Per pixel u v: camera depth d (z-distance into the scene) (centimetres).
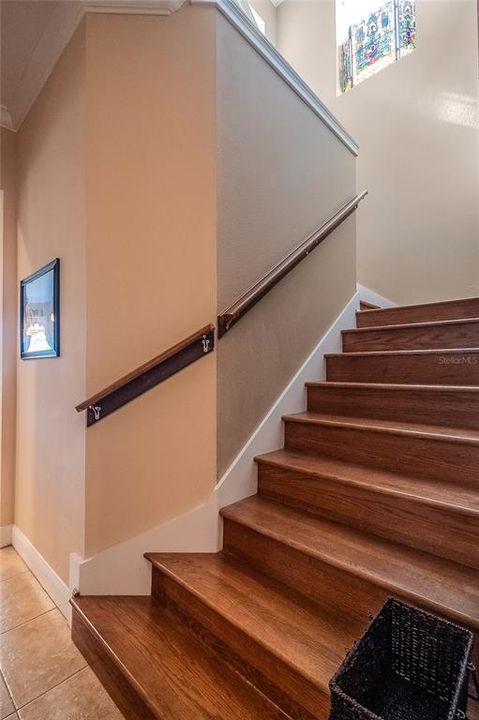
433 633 86
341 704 70
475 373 165
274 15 437
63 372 165
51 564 174
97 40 152
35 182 198
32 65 185
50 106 181
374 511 129
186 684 107
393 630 91
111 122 152
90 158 150
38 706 119
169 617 135
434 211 311
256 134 177
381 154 342
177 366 151
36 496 192
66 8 156
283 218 194
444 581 102
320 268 225
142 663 114
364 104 352
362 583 108
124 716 115
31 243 202
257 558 137
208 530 150
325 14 386
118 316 150
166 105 154
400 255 330
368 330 226
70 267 161
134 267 151
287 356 195
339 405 189
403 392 166
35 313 194
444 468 134
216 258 153
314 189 221
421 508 118
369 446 154
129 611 138
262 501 158
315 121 222
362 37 357
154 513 150
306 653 97
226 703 102
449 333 194
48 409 180
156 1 152
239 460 161
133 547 147
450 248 303
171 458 151
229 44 163
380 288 343
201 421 151
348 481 136
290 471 154
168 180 153
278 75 192
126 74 153
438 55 308
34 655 139
